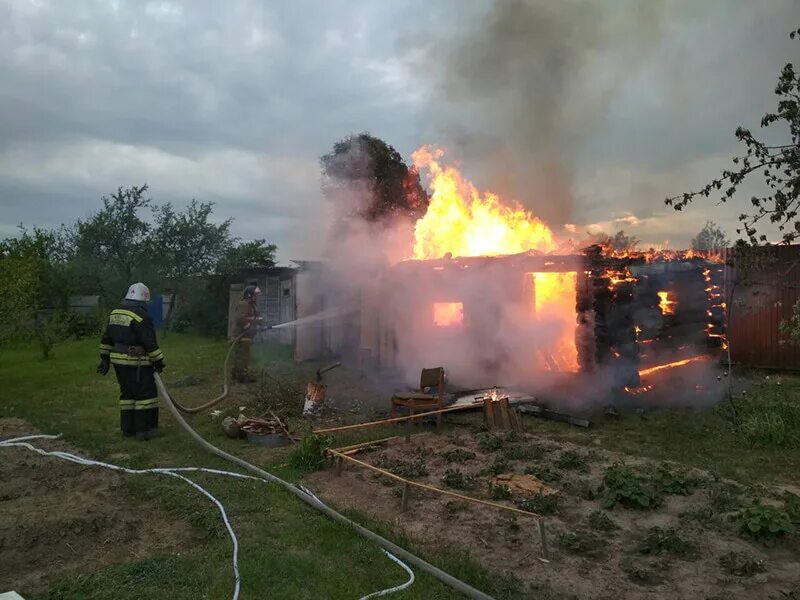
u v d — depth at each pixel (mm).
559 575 3922
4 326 12961
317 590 3635
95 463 6258
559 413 8461
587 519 4879
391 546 4188
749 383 10773
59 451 6789
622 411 8898
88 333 21562
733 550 4254
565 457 6375
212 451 6727
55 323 16234
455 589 3691
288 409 8750
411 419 7938
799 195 3281
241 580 3688
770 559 4125
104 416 8555
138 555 4121
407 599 3531
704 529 4629
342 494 5480
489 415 7910
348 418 8547
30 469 6012
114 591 3553
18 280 12938
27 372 12898
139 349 7363
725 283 11312
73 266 23203
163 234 23938
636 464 6336
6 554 4012
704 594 3660
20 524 4445
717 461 6453
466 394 9266
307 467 6184
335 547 4262
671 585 3779
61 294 22438
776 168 3381
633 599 3605
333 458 6367
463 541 4461
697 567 4020
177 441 7297
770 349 12484
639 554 4238
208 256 24344
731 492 5391
